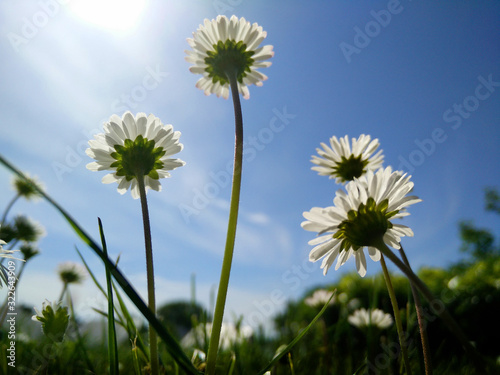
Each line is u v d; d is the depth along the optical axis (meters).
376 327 0.14
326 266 0.07
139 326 0.13
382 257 0.08
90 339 0.14
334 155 0.11
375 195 0.07
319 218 0.07
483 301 0.29
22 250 0.13
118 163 0.08
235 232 0.07
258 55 0.09
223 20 0.09
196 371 0.06
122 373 0.11
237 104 0.09
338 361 0.15
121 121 0.08
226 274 0.07
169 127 0.09
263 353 0.16
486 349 0.28
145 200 0.08
